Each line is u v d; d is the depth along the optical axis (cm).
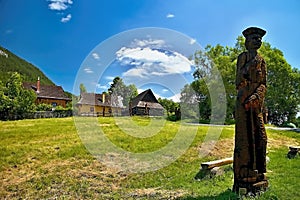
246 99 510
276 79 2714
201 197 530
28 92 2592
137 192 614
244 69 516
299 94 2759
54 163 809
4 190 625
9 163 789
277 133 1395
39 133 1241
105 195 596
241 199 475
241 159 507
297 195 496
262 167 515
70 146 996
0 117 2389
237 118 520
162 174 740
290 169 697
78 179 692
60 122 1689
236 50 2936
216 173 687
